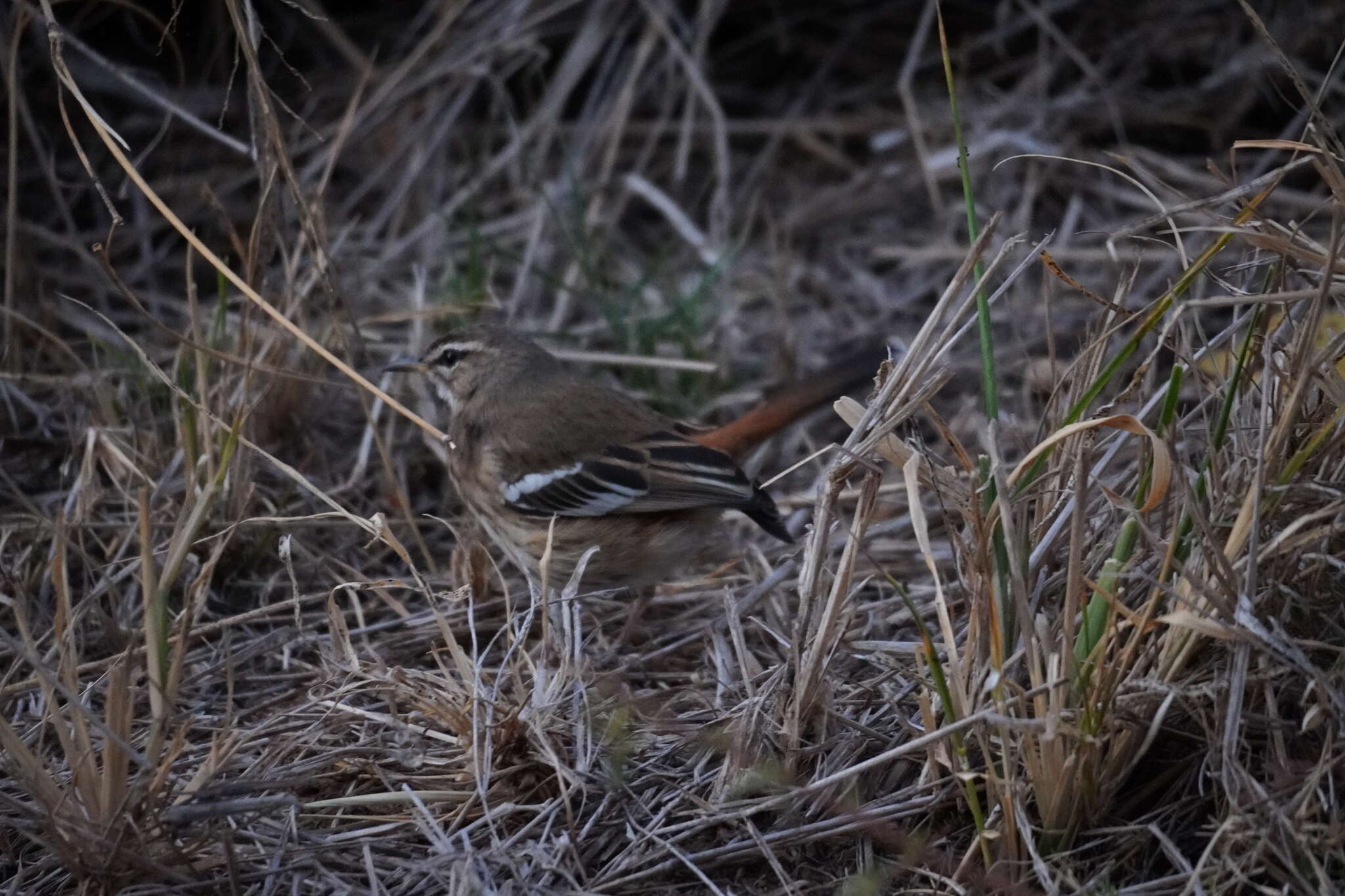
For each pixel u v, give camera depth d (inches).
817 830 301.6
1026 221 639.1
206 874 297.9
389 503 474.3
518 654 355.3
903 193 684.7
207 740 352.8
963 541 306.3
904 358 313.0
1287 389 289.9
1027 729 277.6
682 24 725.3
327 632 410.9
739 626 379.6
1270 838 267.4
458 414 442.0
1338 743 273.4
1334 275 302.5
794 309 619.5
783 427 422.6
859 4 753.6
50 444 474.9
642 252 666.8
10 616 396.8
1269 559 290.0
